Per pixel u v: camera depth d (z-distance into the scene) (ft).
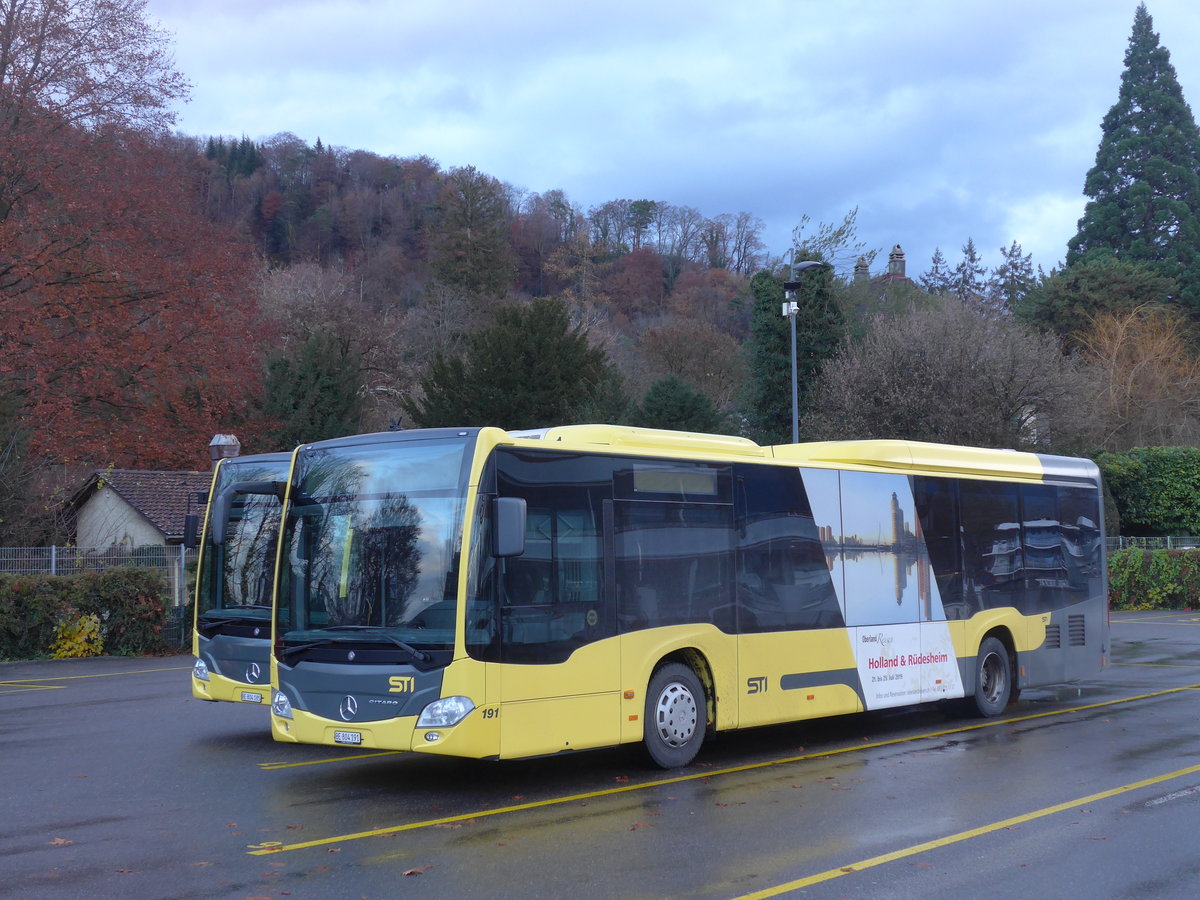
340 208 277.03
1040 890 21.99
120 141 112.68
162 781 33.40
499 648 29.86
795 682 38.22
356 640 30.35
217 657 41.16
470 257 233.76
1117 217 215.92
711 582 35.94
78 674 67.67
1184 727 43.34
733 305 263.08
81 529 117.80
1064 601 50.67
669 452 35.35
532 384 145.48
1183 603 125.18
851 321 155.33
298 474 32.99
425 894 21.65
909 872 23.18
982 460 47.50
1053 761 35.96
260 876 22.94
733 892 21.77
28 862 24.12
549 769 35.19
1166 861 24.06
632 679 33.19
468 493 30.09
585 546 32.42
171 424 117.29
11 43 107.55
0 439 98.58
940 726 44.32
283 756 37.81
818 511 39.88
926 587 43.86
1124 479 155.22
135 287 113.19
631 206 312.29
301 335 188.65
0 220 107.24
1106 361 169.37
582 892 21.79
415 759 37.22
